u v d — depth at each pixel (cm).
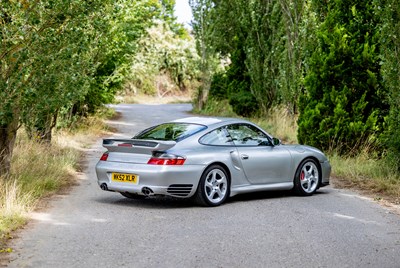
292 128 2183
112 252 668
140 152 939
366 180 1274
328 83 1584
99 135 2259
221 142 996
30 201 933
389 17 1191
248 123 1057
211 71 3716
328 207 981
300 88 2222
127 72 2502
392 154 1286
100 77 2280
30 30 913
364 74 1538
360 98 1548
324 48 1612
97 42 1452
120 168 947
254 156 1025
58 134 1920
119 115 3322
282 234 769
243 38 3100
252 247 698
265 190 1049
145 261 632
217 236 752
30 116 1041
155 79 5622
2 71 941
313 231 789
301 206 988
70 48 992
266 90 2709
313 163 1126
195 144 962
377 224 848
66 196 1051
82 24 1030
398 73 1198
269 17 2730
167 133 988
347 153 1538
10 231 759
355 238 753
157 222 838
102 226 804
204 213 909
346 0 1577
